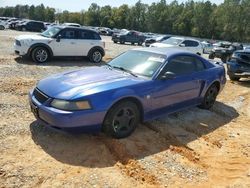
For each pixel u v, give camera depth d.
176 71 5.97
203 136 5.68
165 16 95.31
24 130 5.14
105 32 52.88
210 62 7.12
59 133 5.11
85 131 4.68
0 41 20.02
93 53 14.30
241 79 12.99
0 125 5.24
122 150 4.74
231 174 4.44
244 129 6.30
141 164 4.42
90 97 4.59
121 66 5.95
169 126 5.95
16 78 9.01
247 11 76.12
